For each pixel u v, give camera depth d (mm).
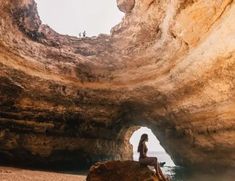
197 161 18250
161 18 13344
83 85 18141
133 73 17328
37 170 16469
